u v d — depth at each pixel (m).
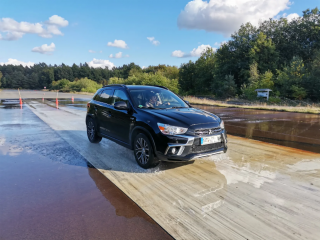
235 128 8.90
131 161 4.63
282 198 3.12
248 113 15.07
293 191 3.32
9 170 4.11
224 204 2.96
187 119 4.05
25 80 130.88
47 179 3.73
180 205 2.94
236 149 5.60
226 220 2.61
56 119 10.23
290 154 5.18
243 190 3.36
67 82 91.38
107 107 5.30
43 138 6.54
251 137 7.12
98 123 5.66
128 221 2.60
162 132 3.82
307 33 39.69
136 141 4.32
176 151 3.79
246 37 43.25
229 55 45.06
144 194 3.24
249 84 34.75
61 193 3.26
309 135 7.48
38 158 4.77
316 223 2.55
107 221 2.60
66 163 4.48
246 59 41.66
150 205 2.94
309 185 3.52
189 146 3.79
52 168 4.21
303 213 2.75
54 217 2.67
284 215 2.71
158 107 4.70
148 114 4.20
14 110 14.20
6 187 3.43
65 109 14.96
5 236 2.32
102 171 4.09
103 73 129.75
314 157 4.95
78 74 126.44
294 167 4.31
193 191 3.33
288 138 6.98
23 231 2.40
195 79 54.69
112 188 3.43
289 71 30.78
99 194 3.24
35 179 3.73
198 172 4.05
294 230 2.43
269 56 38.81
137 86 5.34
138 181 3.68
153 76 40.34
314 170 4.15
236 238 2.31
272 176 3.87
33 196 3.16
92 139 5.95
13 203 2.97
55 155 4.98
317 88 28.19
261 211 2.80
